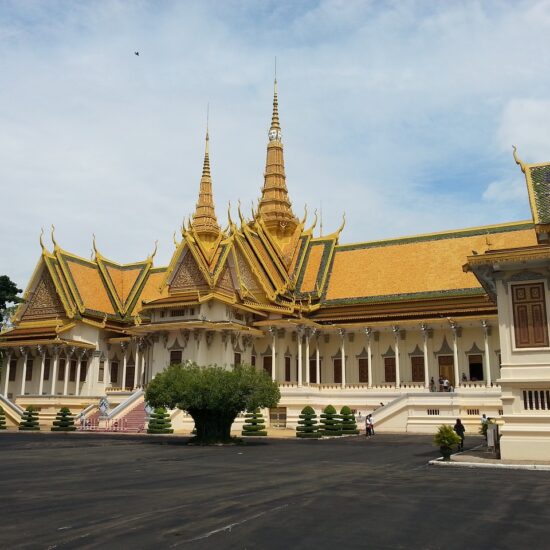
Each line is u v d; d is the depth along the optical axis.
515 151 30.00
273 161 77.50
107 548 9.38
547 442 22.59
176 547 9.47
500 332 24.19
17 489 15.85
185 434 45.62
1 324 67.56
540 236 27.56
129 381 66.19
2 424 53.84
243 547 9.51
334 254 67.88
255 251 63.47
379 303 60.69
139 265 74.12
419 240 63.81
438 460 23.05
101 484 16.91
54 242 66.56
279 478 18.36
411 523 11.41
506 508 12.99
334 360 60.25
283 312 58.72
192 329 55.97
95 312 65.56
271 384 37.09
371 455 27.44
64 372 63.09
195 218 77.81
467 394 46.28
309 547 9.55
